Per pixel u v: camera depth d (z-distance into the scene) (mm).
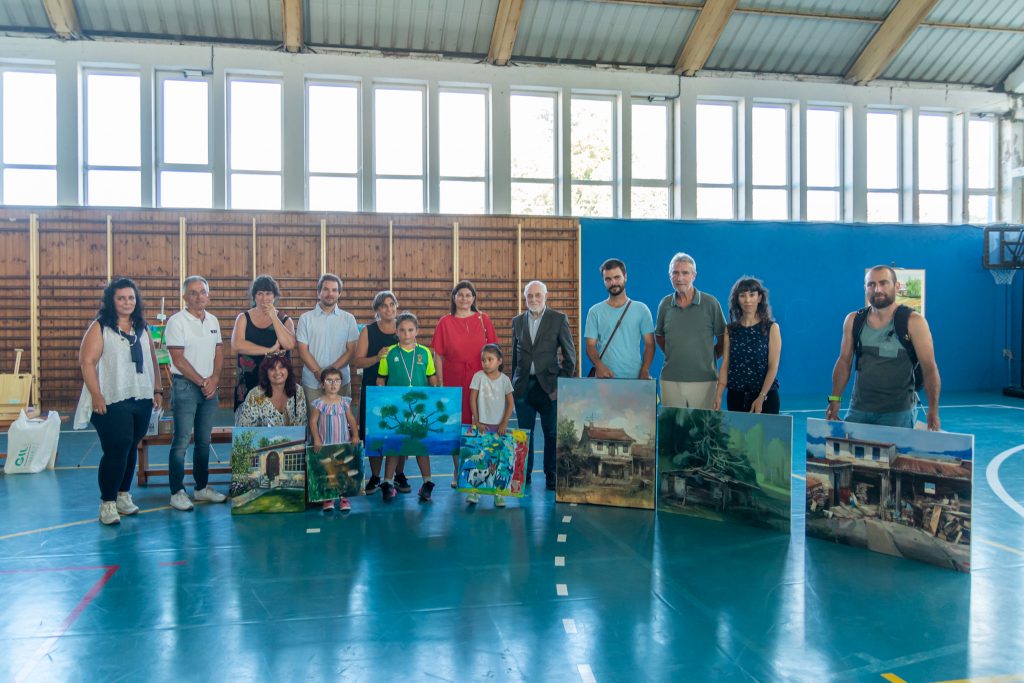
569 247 12297
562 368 5695
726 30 12484
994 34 13125
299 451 5078
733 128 13367
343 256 11602
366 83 11789
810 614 3311
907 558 4066
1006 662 2848
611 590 3605
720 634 3102
